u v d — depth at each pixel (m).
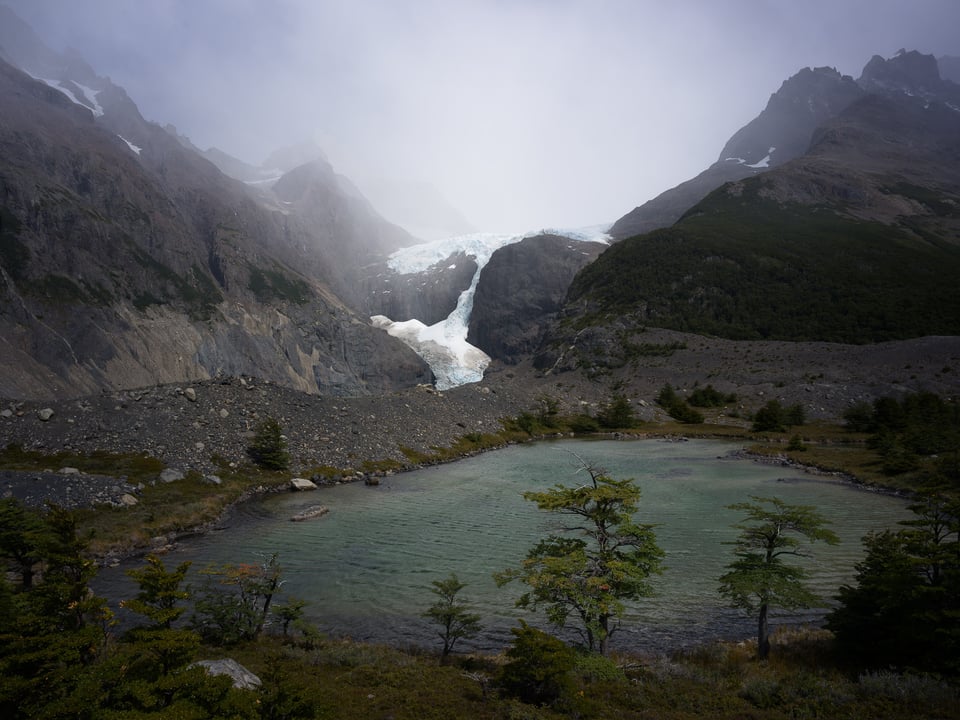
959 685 15.05
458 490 54.25
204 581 28.48
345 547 35.38
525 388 142.00
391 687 15.98
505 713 14.22
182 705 10.20
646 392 145.00
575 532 38.12
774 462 72.62
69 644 12.18
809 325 182.50
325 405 75.06
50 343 157.50
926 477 51.56
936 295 186.38
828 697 14.71
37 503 37.84
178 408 60.41
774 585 19.06
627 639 22.14
